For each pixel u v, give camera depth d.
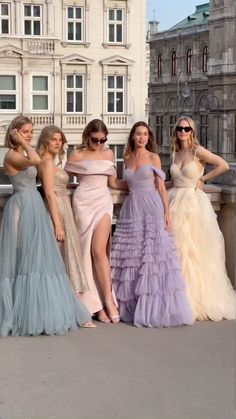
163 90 80.12
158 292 6.77
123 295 6.93
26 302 6.43
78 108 41.69
